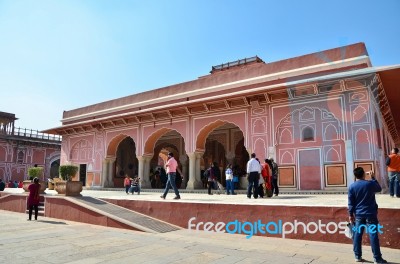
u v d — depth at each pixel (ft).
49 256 10.08
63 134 44.29
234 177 28.43
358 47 24.21
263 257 10.00
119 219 16.22
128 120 36.86
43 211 22.11
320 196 20.65
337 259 9.76
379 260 9.05
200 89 31.94
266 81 27.68
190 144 31.55
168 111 32.89
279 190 25.45
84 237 13.42
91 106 42.34
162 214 17.07
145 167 35.35
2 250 10.91
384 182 25.31
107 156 38.45
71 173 22.53
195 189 30.53
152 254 10.42
